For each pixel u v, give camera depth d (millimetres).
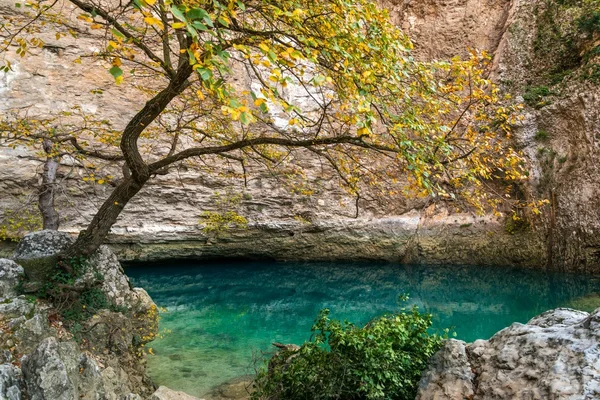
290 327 10961
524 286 13602
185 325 10977
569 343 3707
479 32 17188
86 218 14773
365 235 17234
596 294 12102
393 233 17031
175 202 16172
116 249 16016
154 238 16031
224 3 4121
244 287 14867
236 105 3119
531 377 3703
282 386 5062
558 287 13109
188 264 17562
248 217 17000
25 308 6113
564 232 14297
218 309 12508
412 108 5879
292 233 17469
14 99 14039
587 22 14523
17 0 13727
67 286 6621
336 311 12391
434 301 13008
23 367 4484
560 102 14469
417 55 17828
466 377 4168
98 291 6973
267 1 4570
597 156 13617
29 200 10133
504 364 3980
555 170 14648
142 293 7816
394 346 4824
